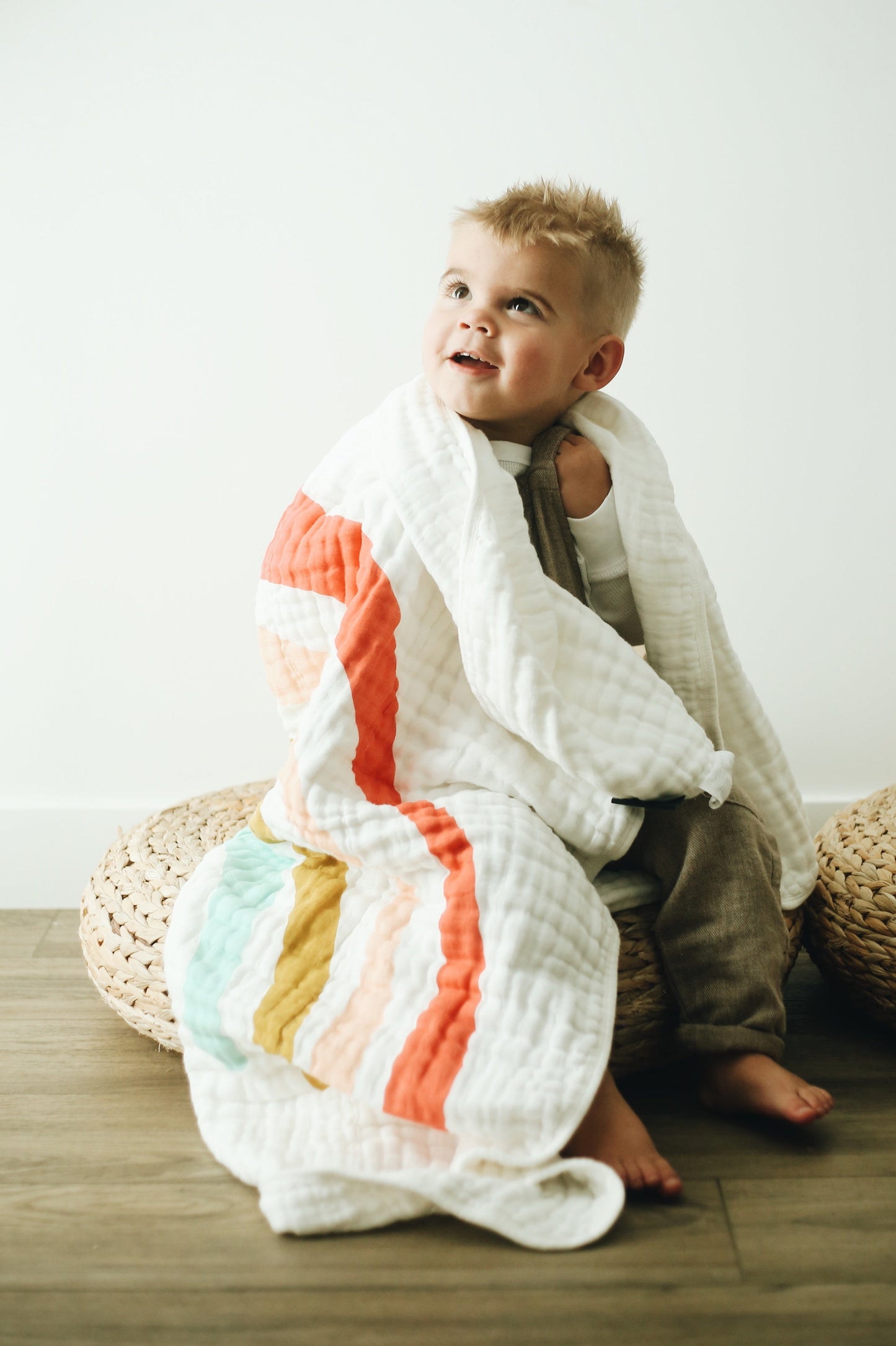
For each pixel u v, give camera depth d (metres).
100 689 1.52
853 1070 0.97
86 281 1.46
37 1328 0.66
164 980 0.96
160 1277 0.71
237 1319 0.67
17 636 1.51
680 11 1.41
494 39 1.43
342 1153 0.78
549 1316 0.67
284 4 1.43
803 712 1.52
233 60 1.43
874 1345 0.64
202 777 1.54
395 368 1.47
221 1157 0.81
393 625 0.90
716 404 1.47
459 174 1.45
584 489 0.94
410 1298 0.68
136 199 1.45
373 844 0.85
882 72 1.40
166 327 1.47
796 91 1.41
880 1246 0.72
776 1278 0.69
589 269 0.93
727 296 1.45
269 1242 0.74
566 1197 0.74
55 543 1.50
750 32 1.41
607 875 0.95
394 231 1.46
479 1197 0.73
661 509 0.95
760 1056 0.87
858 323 1.45
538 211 0.92
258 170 1.45
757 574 1.50
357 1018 0.80
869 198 1.43
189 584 1.50
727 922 0.88
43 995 1.17
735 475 1.49
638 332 1.46
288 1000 0.83
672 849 0.91
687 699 0.97
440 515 0.89
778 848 1.01
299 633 0.99
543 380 0.93
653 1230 0.74
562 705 0.85
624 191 1.44
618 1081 0.96
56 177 1.44
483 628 0.85
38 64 1.43
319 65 1.43
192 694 1.53
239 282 1.46
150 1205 0.79
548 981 0.79
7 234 1.45
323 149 1.45
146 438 1.48
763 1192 0.78
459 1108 0.74
